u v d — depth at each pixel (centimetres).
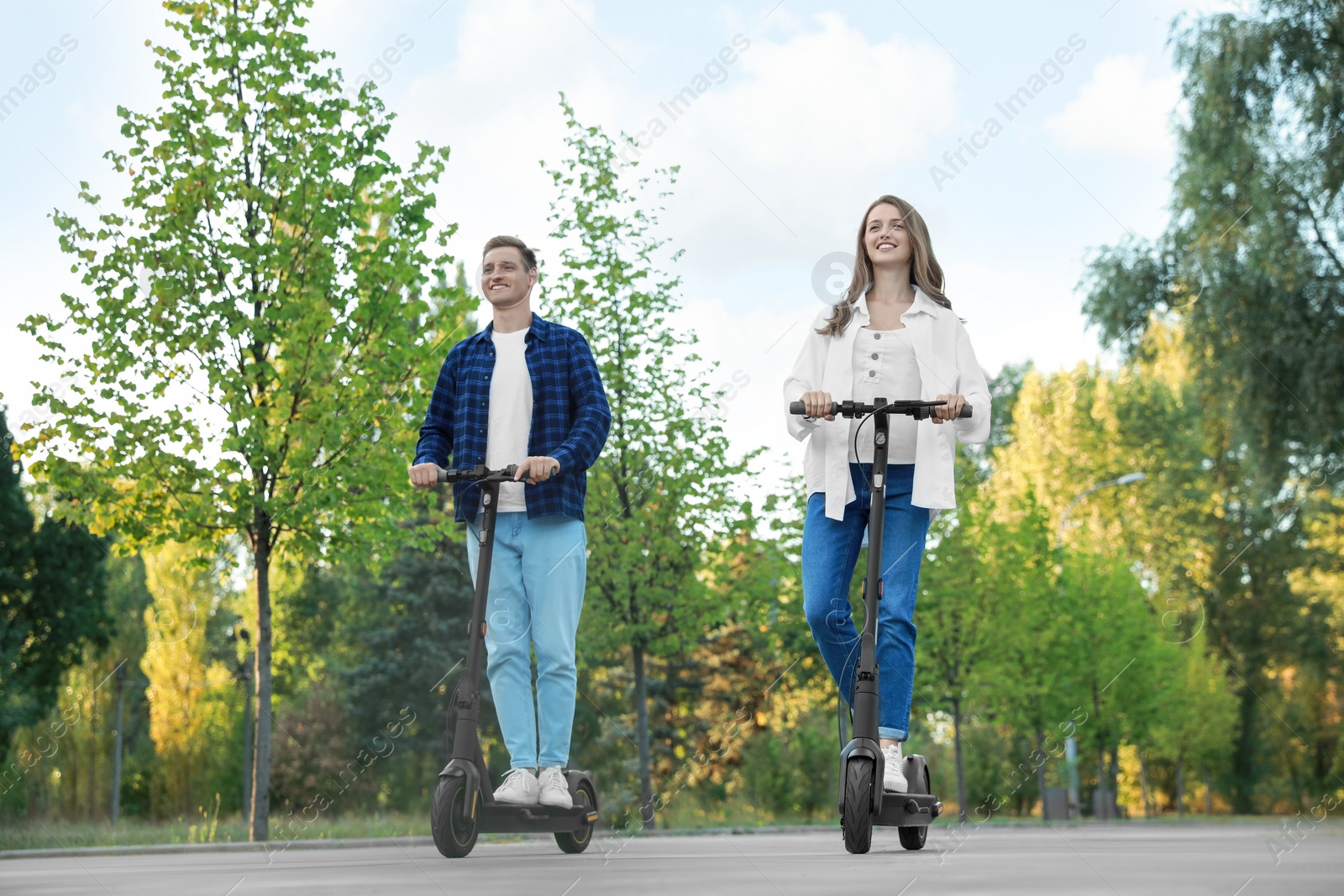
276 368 1501
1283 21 2491
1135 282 2683
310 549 1562
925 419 554
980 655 2653
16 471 3675
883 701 529
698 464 1823
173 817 4075
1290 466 2538
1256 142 2508
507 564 568
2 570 3625
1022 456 4125
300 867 444
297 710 3919
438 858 478
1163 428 3816
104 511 1527
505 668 558
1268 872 368
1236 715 3709
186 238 1501
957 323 582
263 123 1541
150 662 4341
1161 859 436
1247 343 2512
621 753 3077
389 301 1519
